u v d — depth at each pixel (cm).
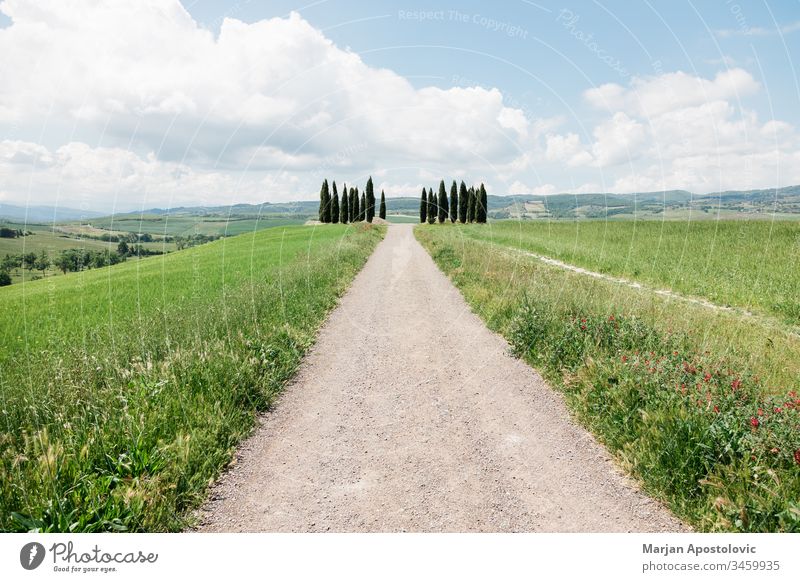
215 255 2875
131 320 909
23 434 460
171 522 372
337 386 664
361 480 433
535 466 453
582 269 1917
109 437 451
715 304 1205
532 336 795
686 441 435
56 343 762
